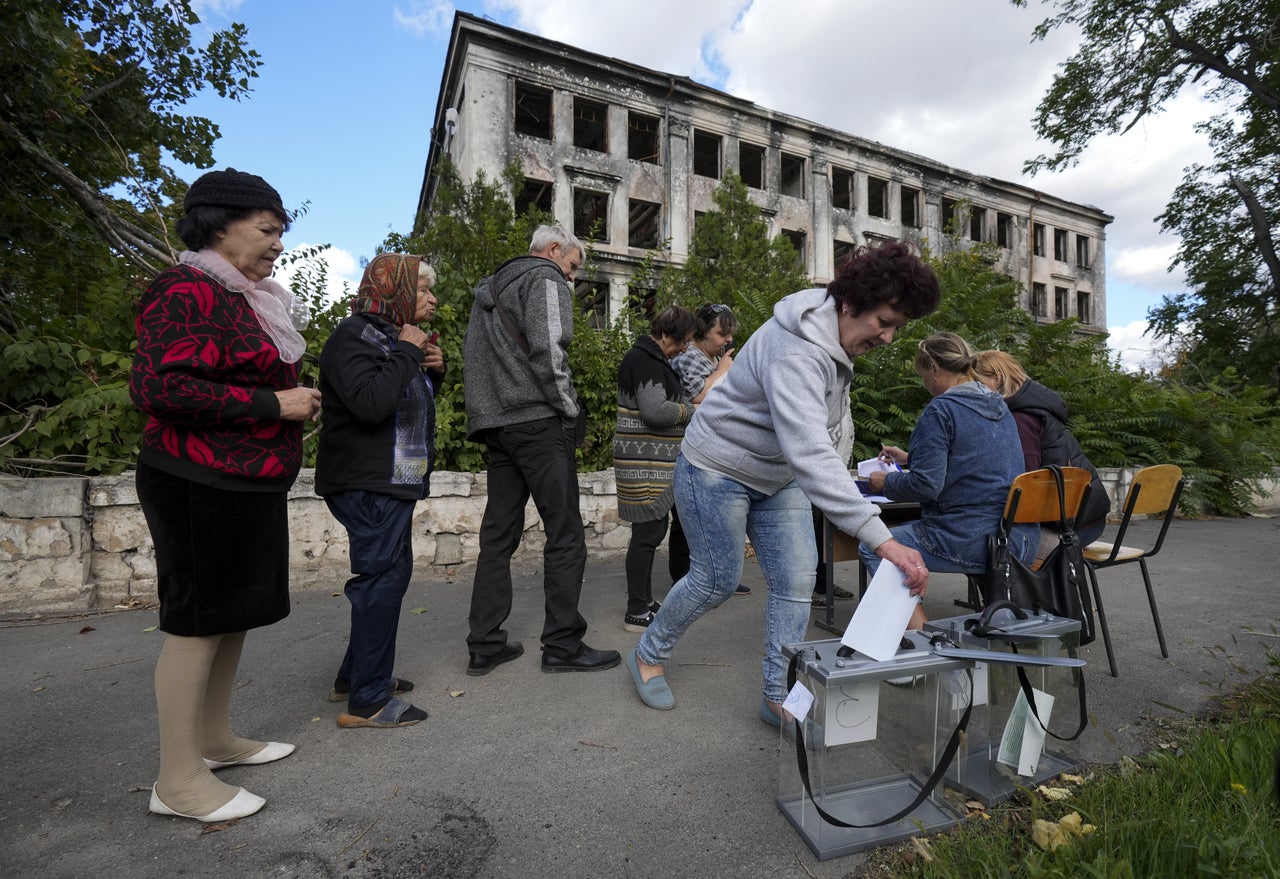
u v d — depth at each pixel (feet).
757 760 7.08
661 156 85.10
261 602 5.97
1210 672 9.47
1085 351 28.43
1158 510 10.37
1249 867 4.43
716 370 12.66
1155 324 71.10
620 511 11.60
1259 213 52.26
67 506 12.19
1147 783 5.82
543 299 9.00
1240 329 65.92
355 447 7.49
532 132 91.30
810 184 96.37
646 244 93.76
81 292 18.51
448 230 31.50
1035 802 5.75
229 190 5.70
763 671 7.91
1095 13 47.44
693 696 8.76
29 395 13.28
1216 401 27.27
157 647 10.52
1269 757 5.90
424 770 6.86
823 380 6.61
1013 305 27.73
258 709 8.35
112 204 21.40
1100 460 25.68
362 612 7.60
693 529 7.65
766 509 7.74
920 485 9.00
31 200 21.65
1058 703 6.70
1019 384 10.78
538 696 8.73
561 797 6.36
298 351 6.36
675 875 5.24
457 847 5.59
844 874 5.25
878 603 5.75
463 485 15.53
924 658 5.80
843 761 5.68
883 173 102.83
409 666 9.80
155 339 5.25
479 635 9.41
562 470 9.41
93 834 5.75
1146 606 13.02
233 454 5.65
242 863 5.38
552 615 9.52
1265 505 28.99
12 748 7.34
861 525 5.98
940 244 103.35
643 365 11.07
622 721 8.00
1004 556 8.38
